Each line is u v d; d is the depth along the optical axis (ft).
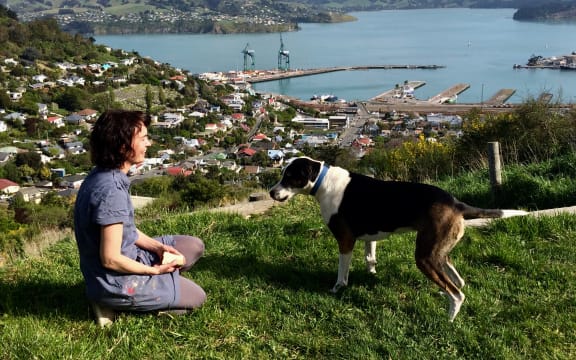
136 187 78.79
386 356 11.96
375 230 14.14
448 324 12.94
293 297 14.34
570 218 18.98
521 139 34.86
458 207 13.23
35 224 47.09
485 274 15.66
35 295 14.58
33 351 11.42
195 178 81.51
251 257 17.31
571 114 34.53
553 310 13.51
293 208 24.11
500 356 11.78
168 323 12.92
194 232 20.21
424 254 13.17
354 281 15.31
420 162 39.17
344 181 14.52
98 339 12.07
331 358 11.88
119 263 11.80
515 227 18.57
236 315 13.47
